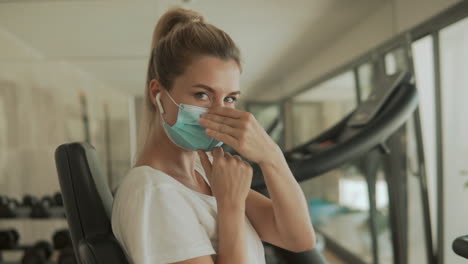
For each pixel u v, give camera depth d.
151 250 0.56
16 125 3.12
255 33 3.30
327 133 2.03
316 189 4.24
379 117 1.54
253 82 3.41
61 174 0.69
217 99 0.68
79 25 3.12
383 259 3.14
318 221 4.25
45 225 3.21
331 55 3.35
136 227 0.56
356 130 1.71
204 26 0.71
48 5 3.10
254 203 0.85
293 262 0.89
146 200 0.59
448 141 2.39
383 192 3.08
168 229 0.57
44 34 3.10
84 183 0.68
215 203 0.70
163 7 3.15
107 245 0.61
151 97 0.75
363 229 3.43
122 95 3.14
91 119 3.14
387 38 2.87
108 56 3.13
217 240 0.66
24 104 3.13
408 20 2.66
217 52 0.67
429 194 2.71
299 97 3.50
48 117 3.13
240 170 0.66
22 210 3.02
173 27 0.81
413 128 2.69
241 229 0.64
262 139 0.68
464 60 2.23
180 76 0.68
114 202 0.66
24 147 3.13
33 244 3.11
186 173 0.77
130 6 3.13
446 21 2.26
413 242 2.77
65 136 3.14
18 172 3.12
